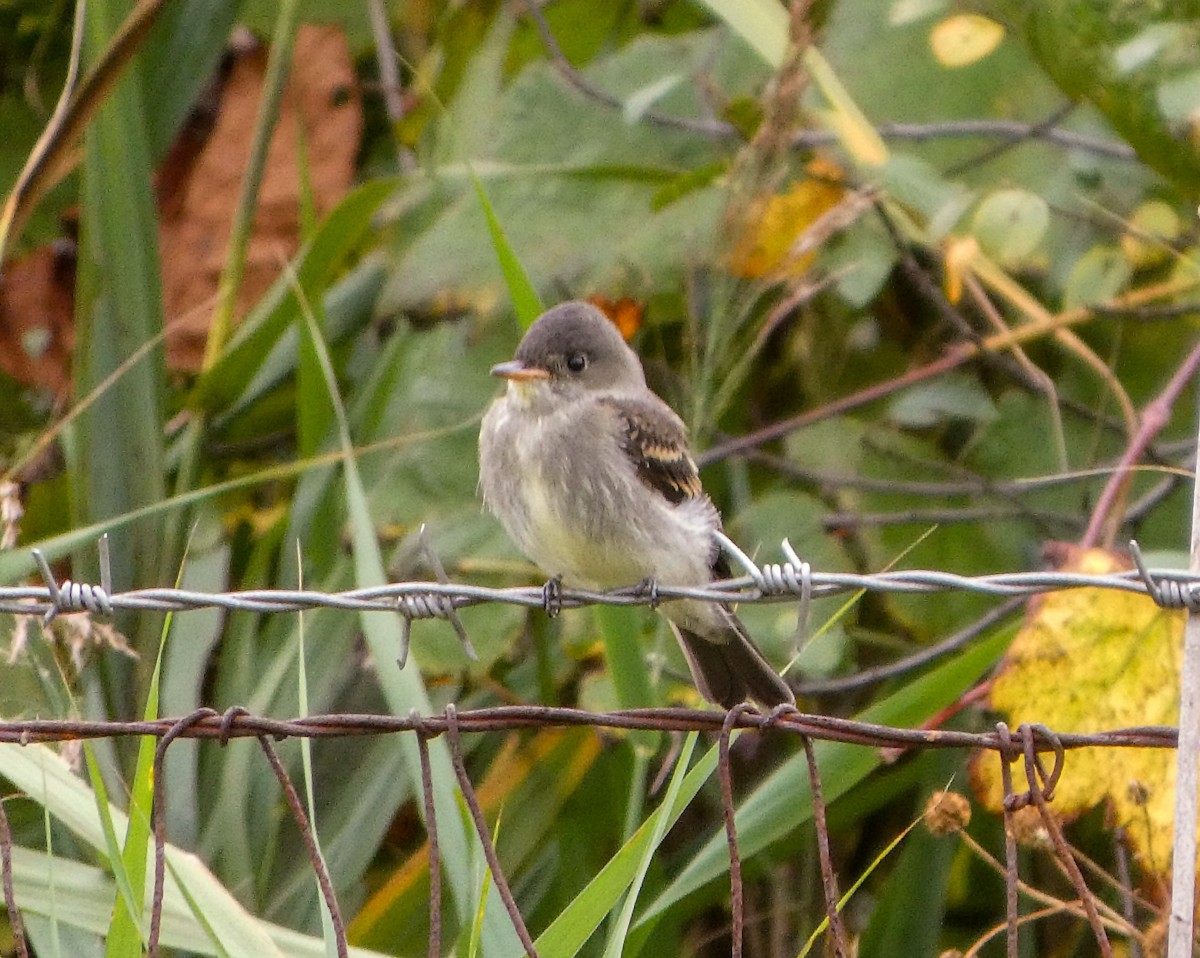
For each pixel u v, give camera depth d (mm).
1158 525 10695
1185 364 9422
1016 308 11031
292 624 10242
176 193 12727
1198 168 9117
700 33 11391
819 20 10922
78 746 7605
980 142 10875
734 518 10406
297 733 6457
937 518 10086
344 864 9477
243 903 9109
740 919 6254
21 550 8516
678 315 10797
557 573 9242
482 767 10141
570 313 9234
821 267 10219
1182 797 6410
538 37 12305
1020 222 9422
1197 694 6441
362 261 11789
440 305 10664
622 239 10688
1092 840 9844
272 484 11672
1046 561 8406
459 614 9883
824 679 10312
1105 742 6492
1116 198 10812
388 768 9719
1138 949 8375
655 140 11266
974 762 8133
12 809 9375
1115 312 9992
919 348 11219
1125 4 9016
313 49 12234
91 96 9492
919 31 10906
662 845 10375
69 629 7891
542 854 9656
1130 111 9109
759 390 11297
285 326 10500
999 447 10867
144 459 10078
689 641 9406
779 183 9766
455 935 9195
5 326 12328
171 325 10820
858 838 10539
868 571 10375
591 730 9680
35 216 12695
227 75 12945
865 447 10750
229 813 9375
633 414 9078
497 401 9375
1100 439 10844
